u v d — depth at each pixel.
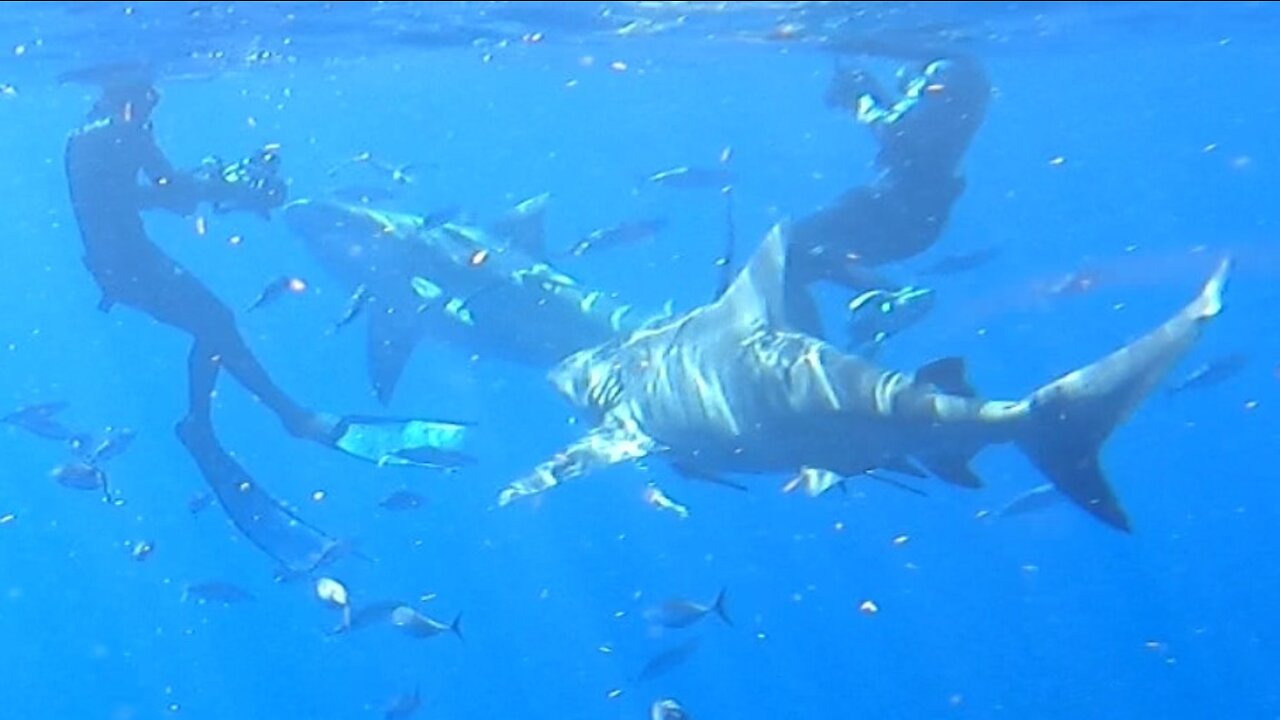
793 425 8.70
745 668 31.34
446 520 45.38
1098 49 30.95
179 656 48.22
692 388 9.27
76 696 47.75
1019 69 33.91
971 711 28.52
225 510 14.63
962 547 42.03
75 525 57.75
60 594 63.34
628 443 9.59
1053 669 31.33
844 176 62.31
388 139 48.50
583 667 32.84
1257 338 57.78
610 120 47.59
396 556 42.81
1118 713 28.14
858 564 38.78
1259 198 71.19
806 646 32.88
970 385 8.02
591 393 10.33
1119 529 7.68
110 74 24.09
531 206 16.38
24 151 34.34
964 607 37.06
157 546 21.03
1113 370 7.64
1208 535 47.12
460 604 39.94
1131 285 52.28
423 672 34.72
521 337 15.36
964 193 15.77
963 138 14.02
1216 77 40.53
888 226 14.08
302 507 44.78
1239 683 29.88
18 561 62.91
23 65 23.11
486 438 43.19
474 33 23.55
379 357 16.45
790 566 38.25
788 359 8.71
